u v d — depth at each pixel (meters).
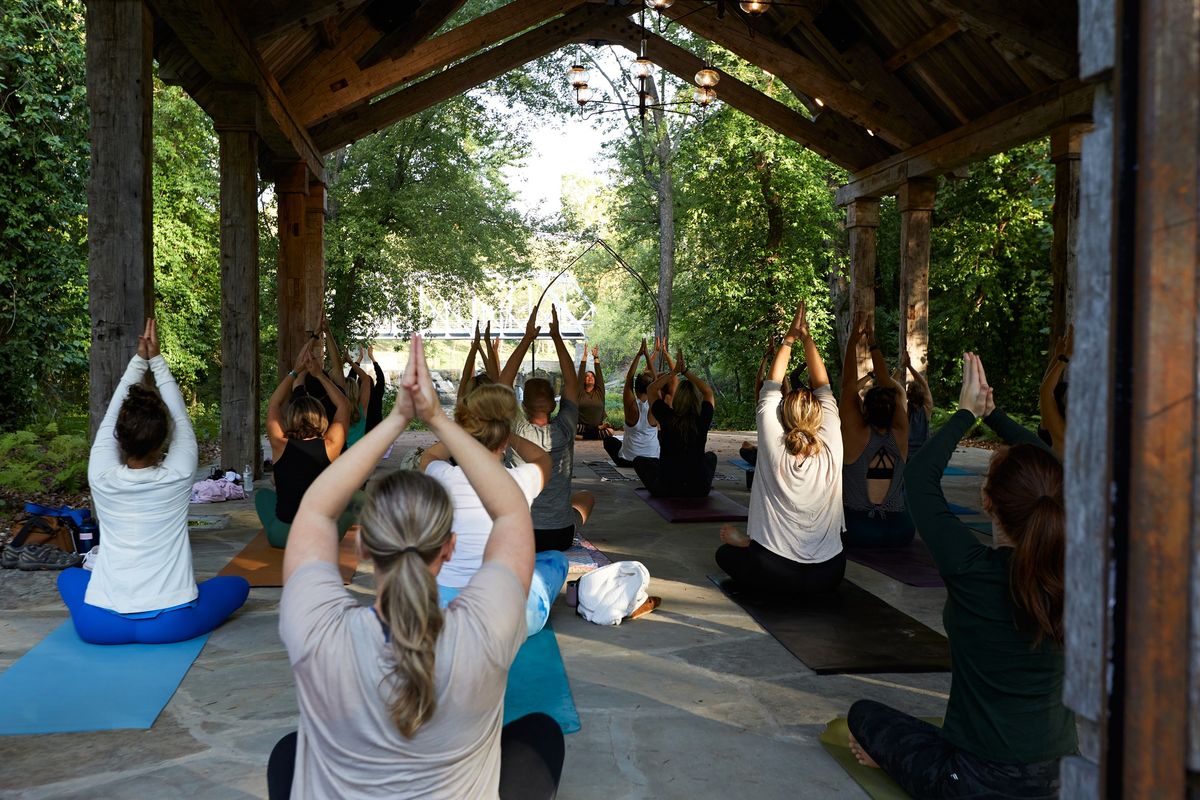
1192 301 0.85
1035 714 2.09
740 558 4.35
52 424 10.44
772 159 18.25
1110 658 0.92
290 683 3.24
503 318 37.50
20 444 7.95
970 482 9.05
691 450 7.41
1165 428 0.86
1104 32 0.98
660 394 7.77
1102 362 0.99
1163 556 0.87
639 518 6.78
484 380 5.06
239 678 3.29
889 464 5.55
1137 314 0.88
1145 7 0.87
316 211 11.56
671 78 21.59
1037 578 1.99
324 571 1.46
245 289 7.90
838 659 3.52
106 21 5.04
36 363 11.52
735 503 7.29
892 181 11.29
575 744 2.75
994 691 2.12
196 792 2.41
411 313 21.11
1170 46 0.86
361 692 1.38
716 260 20.08
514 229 21.42
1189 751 0.86
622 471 9.40
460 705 1.40
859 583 4.86
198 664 3.44
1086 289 1.02
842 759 2.64
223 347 7.95
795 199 18.52
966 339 16.77
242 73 7.31
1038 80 8.52
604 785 2.49
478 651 1.41
